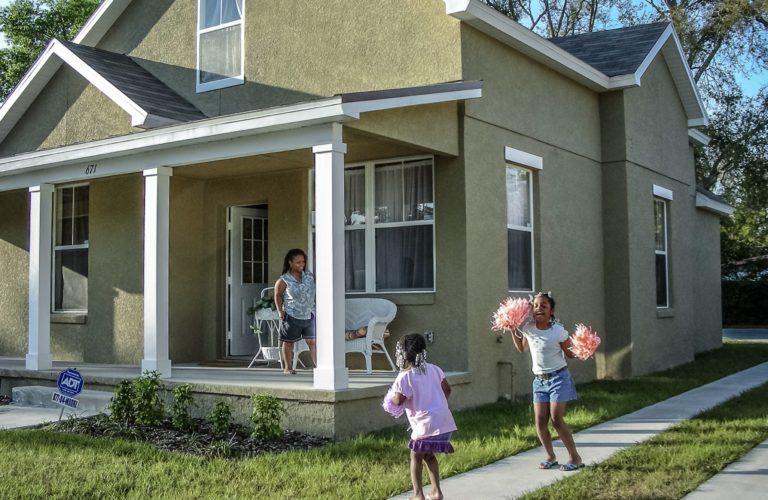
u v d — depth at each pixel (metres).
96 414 9.54
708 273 19.84
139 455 7.41
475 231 10.77
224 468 7.00
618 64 14.55
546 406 7.05
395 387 5.89
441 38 10.79
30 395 10.82
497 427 8.94
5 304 14.76
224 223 13.01
